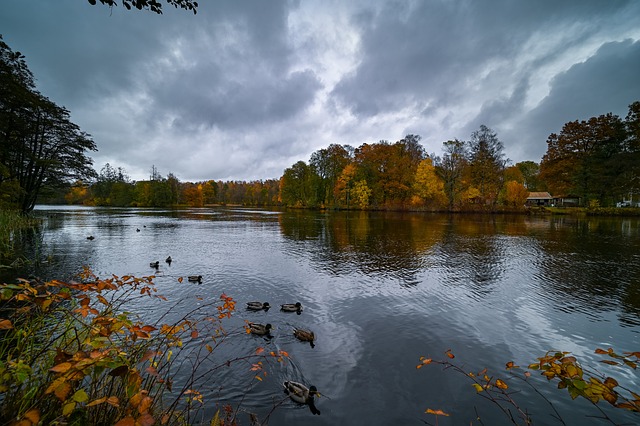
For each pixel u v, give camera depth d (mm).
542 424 4723
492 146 56562
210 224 36562
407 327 8125
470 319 8695
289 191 85188
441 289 11352
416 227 33156
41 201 108750
